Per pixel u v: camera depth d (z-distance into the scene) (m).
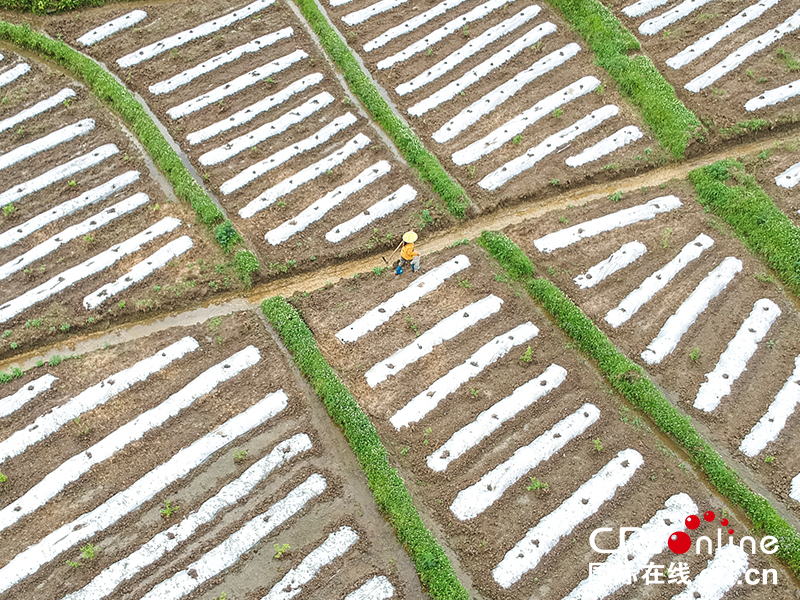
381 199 18.06
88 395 14.45
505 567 12.39
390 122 19.59
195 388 14.60
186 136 19.48
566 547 12.63
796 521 12.93
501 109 20.30
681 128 19.16
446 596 11.83
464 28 22.61
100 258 16.75
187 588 12.13
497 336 15.58
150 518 12.95
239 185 18.34
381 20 23.06
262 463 13.60
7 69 21.55
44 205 17.95
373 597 12.09
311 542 12.70
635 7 22.95
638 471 13.56
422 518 13.04
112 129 19.77
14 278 16.52
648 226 17.59
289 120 19.88
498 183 18.41
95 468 13.47
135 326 15.91
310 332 15.41
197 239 17.20
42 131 19.64
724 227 17.55
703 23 22.33
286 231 17.30
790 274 16.31
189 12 23.11
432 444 13.87
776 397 14.52
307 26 22.95
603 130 19.64
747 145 19.38
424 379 14.87
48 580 12.20
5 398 14.40
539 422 14.23
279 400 14.48
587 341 15.19
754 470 13.61
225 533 12.77
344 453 13.88
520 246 17.23
